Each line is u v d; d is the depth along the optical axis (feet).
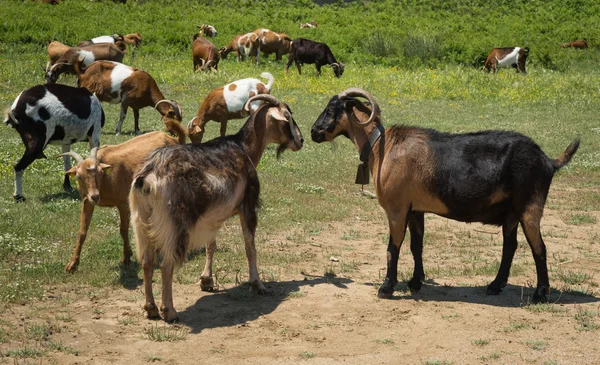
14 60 84.28
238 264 28.12
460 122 69.36
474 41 123.54
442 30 133.18
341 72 96.68
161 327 21.25
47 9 114.62
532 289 25.45
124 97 54.75
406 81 91.30
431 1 162.20
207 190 21.45
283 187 41.81
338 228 34.86
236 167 22.94
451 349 19.72
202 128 46.21
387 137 24.39
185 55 103.09
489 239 33.60
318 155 52.24
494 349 19.67
